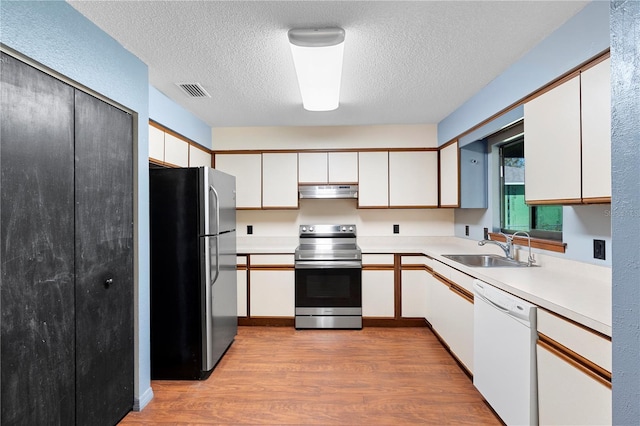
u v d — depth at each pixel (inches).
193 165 133.0
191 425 74.4
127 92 77.1
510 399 65.7
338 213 159.6
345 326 136.4
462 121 120.9
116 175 74.1
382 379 94.0
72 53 60.2
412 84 101.5
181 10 63.7
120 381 74.9
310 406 81.4
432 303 125.7
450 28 70.6
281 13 65.4
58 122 58.4
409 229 158.4
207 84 100.7
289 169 150.6
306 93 102.5
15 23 49.1
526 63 81.3
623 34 30.2
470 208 135.9
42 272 55.2
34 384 53.8
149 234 92.6
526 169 79.0
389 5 63.1
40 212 54.8
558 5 62.6
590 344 47.4
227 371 99.9
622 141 30.4
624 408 30.4
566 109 65.6
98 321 68.1
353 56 83.0
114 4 61.1
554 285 66.8
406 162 149.6
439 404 81.6
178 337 95.0
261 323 140.6
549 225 93.3
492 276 76.0
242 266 140.4
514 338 64.2
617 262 31.1
